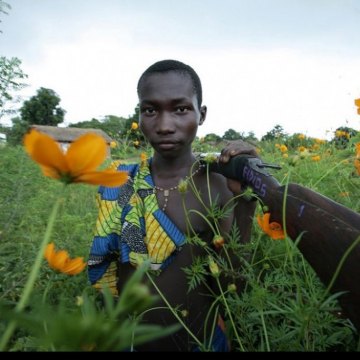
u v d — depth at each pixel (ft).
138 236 4.78
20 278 4.85
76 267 3.23
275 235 3.78
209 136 14.48
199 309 4.74
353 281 3.03
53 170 1.85
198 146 12.33
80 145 1.79
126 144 13.46
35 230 7.06
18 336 4.21
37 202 8.47
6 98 11.57
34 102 134.21
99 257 5.01
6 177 7.95
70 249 6.44
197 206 5.08
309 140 16.24
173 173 5.20
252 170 4.53
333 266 3.18
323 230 3.33
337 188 8.37
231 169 4.84
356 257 3.06
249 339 4.02
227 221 5.08
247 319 4.13
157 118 4.94
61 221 7.36
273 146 15.99
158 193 5.15
